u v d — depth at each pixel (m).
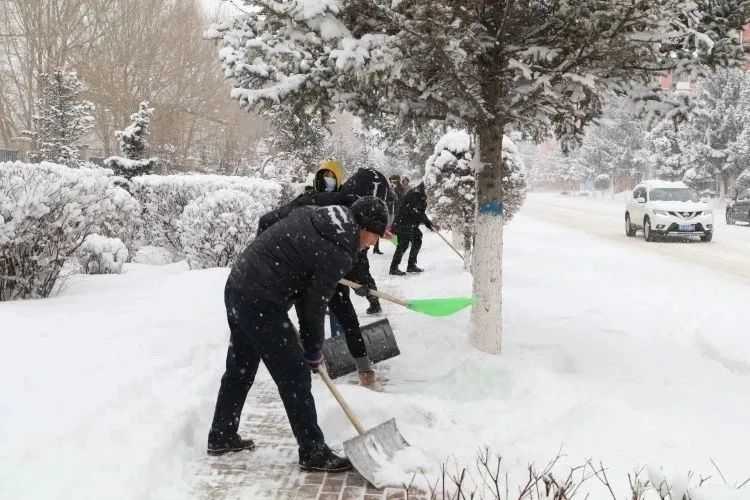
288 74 5.36
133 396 4.24
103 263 10.22
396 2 4.38
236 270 3.68
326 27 4.53
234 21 5.35
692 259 14.27
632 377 5.39
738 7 4.96
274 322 3.60
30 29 35.53
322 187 5.70
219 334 6.13
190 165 37.78
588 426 4.12
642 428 4.10
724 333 6.97
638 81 5.75
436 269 11.99
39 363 4.62
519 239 18.17
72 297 7.62
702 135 41.09
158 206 13.54
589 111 5.97
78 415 3.77
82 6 36.91
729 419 4.39
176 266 11.80
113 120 36.84
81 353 4.98
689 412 4.53
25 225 7.26
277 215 4.80
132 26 35.41
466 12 4.66
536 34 5.25
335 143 34.81
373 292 4.87
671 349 6.33
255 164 40.03
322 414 4.38
